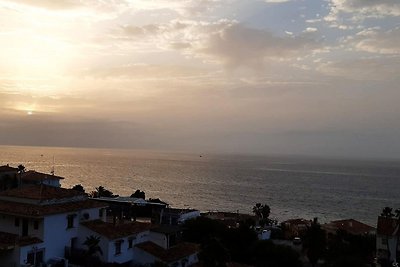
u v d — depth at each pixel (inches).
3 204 2114.9
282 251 2817.4
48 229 2020.2
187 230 2960.1
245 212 7111.2
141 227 2423.7
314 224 3341.5
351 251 3506.4
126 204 3334.2
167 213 3444.9
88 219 2300.7
